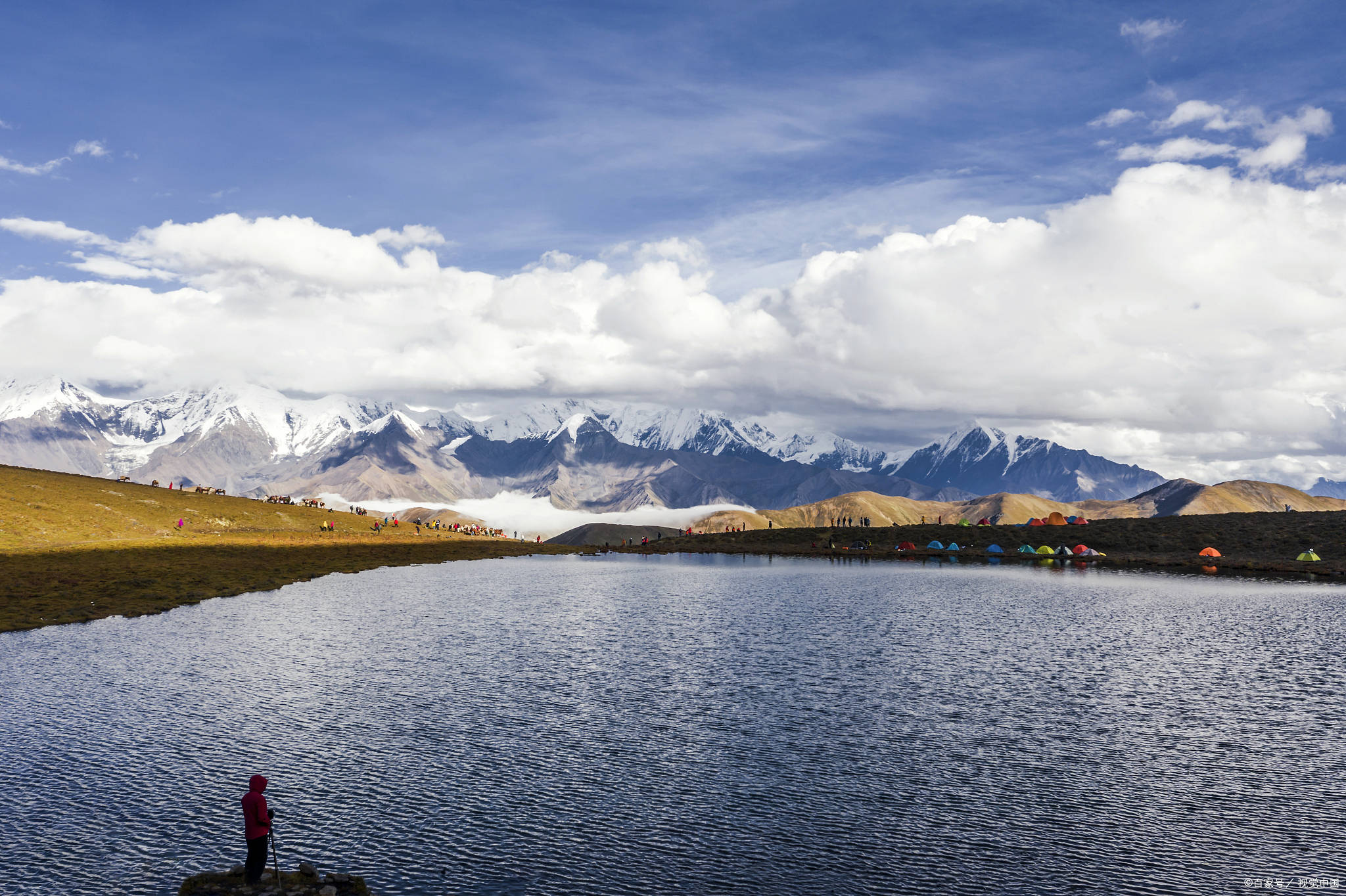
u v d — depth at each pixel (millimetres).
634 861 34031
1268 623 93562
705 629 89062
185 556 155750
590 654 74562
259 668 66875
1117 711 56062
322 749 46875
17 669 65000
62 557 141000
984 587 135625
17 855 33750
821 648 78250
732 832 36812
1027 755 47062
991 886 32344
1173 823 38000
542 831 36719
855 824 37781
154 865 33031
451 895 31156
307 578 137375
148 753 45844
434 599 114812
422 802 39594
